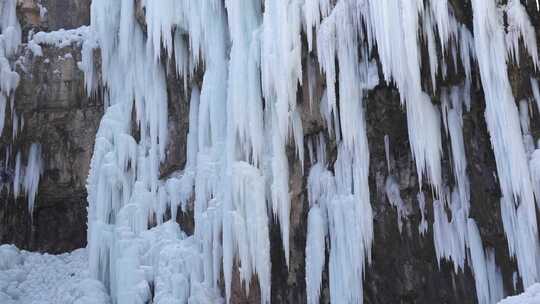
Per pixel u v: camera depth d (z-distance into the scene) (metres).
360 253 11.20
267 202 12.26
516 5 10.01
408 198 11.74
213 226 12.43
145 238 13.42
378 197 11.91
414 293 11.84
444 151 11.34
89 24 16.59
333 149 11.98
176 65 13.92
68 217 16.91
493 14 10.09
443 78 10.93
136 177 14.41
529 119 10.40
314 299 11.61
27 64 15.77
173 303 12.01
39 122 15.92
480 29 9.97
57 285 14.88
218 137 13.01
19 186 16.17
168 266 12.50
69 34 16.09
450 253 11.24
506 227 10.36
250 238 11.77
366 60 11.24
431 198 11.52
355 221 11.29
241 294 11.91
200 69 13.90
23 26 16.22
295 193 12.25
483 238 11.03
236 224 11.78
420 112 10.64
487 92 10.10
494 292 10.87
